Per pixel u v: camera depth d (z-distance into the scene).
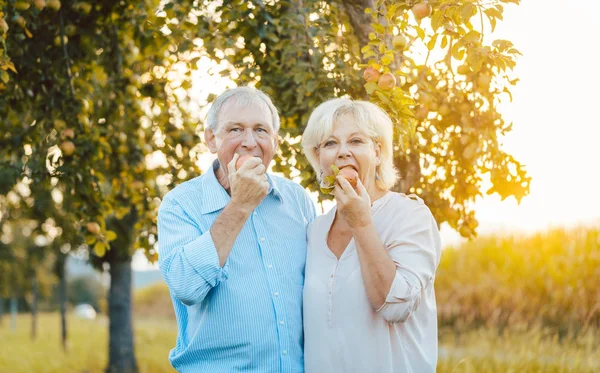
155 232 4.79
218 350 2.33
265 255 2.40
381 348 2.20
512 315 8.77
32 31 4.04
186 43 3.94
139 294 24.41
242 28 3.66
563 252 9.73
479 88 3.44
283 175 3.67
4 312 31.45
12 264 13.36
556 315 8.56
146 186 4.83
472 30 2.64
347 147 2.30
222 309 2.32
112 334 9.07
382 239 2.27
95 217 4.14
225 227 2.19
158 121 4.82
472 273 10.38
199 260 2.15
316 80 3.46
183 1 3.86
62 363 11.29
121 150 4.71
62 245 9.61
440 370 5.62
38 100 4.18
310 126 2.39
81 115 4.16
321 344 2.27
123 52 4.63
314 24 3.58
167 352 12.05
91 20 4.19
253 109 2.41
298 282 2.42
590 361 5.48
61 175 3.99
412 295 2.11
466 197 3.83
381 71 2.76
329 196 2.50
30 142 4.47
